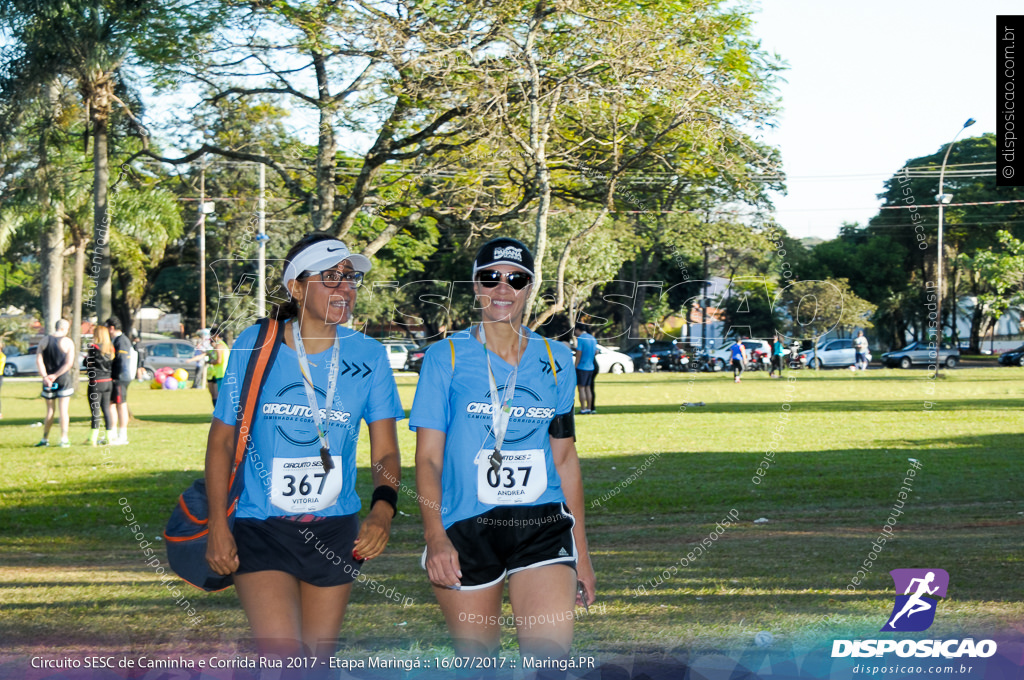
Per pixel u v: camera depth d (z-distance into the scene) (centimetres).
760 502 746
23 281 3891
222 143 952
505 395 291
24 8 888
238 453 281
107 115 941
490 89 909
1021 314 4444
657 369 2850
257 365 284
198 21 885
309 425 285
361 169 945
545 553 287
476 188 952
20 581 493
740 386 2316
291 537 281
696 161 944
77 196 1059
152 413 1543
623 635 368
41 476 875
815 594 445
